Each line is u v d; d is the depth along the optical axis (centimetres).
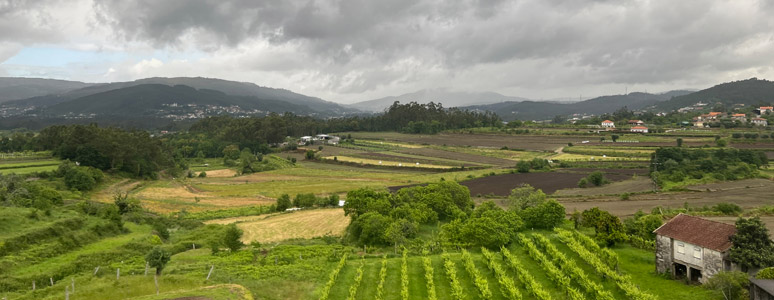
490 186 11856
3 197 7588
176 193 11481
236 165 17575
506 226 5925
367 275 4672
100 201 9875
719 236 4103
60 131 16475
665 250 4488
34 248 5131
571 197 10062
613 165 14000
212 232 7281
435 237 6562
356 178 13775
